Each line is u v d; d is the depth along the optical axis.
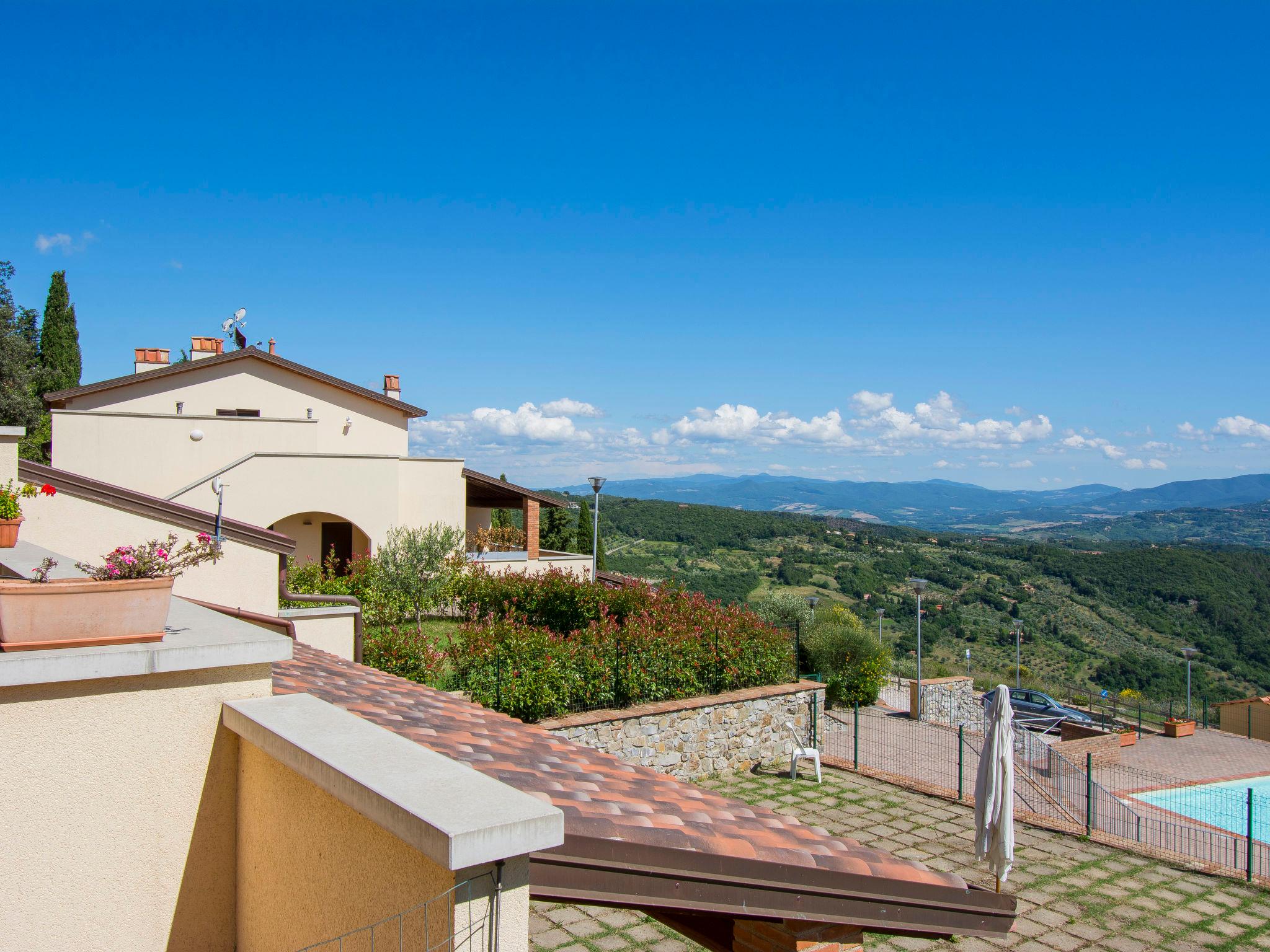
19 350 32.41
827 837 3.84
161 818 2.78
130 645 2.72
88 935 2.64
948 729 20.97
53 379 36.50
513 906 1.94
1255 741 23.67
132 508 7.48
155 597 2.80
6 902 2.48
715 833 3.16
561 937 9.02
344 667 6.15
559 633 16.70
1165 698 45.12
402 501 21.86
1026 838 12.91
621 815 3.03
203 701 2.87
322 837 2.40
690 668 15.31
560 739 4.75
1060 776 15.79
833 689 22.83
